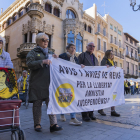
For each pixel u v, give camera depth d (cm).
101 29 2697
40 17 1631
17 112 235
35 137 279
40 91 301
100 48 2611
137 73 4069
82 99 371
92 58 457
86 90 384
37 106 311
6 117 225
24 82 690
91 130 324
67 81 343
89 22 2362
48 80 314
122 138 275
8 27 2116
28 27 1645
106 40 2844
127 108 627
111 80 461
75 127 347
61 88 328
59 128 296
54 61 332
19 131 226
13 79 265
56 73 324
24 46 1531
